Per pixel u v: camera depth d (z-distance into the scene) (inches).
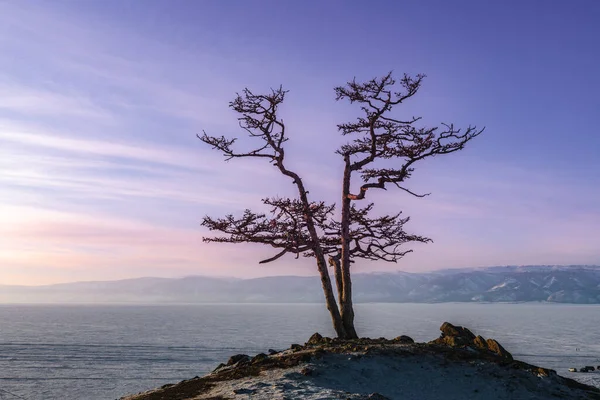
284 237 1096.8
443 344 992.9
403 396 764.6
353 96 1117.1
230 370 884.0
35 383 4104.3
